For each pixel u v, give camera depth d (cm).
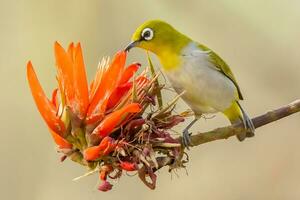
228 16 1616
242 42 1612
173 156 695
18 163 1485
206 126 1581
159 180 1541
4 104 1570
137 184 1507
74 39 1555
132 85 696
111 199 1488
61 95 685
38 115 1559
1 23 1612
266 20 1622
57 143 689
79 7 1561
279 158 1551
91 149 669
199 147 1593
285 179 1530
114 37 1567
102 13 1571
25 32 1611
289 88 1596
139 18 1598
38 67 1580
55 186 1473
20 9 1609
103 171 679
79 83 680
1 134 1523
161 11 1622
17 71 1606
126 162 675
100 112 680
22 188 1454
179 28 1622
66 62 684
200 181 1549
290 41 1622
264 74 1609
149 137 684
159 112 699
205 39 1616
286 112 761
